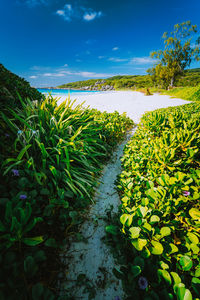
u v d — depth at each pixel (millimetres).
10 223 1061
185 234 1381
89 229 1550
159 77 36844
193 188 1672
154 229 1305
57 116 2607
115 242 1363
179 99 16391
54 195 1537
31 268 911
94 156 2793
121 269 1105
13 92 2662
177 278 1005
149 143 3031
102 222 1650
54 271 1109
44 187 1562
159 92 31984
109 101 13258
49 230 1322
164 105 11375
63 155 2055
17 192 1331
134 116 7625
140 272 1034
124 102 12836
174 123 3428
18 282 843
